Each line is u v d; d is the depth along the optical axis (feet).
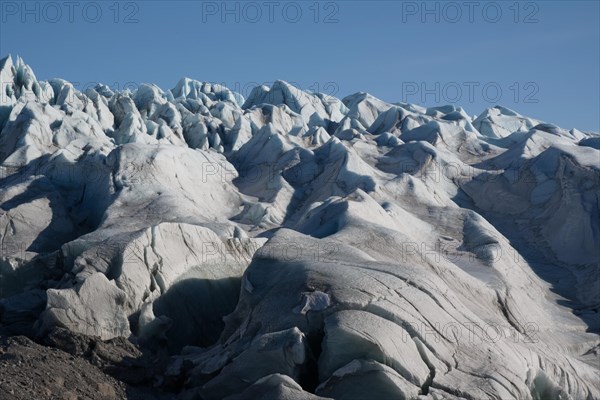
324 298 73.82
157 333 84.12
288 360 69.51
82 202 123.13
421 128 166.30
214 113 183.11
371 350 68.13
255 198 137.69
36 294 93.15
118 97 174.70
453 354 71.87
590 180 126.11
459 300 82.23
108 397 70.08
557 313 102.63
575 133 174.40
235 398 67.36
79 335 78.28
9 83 164.14
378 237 94.58
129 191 118.32
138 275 86.53
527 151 148.97
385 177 141.08
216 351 79.05
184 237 94.17
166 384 77.05
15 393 63.62
